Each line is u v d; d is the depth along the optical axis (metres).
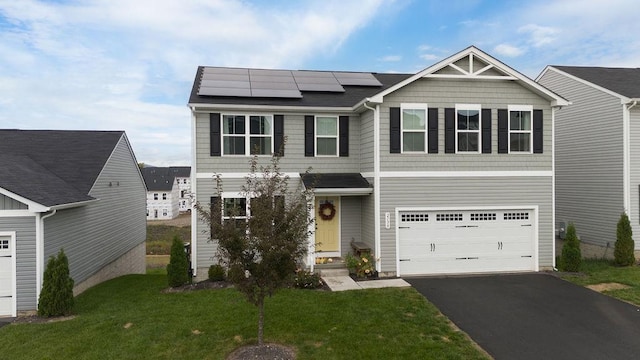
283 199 7.37
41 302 9.57
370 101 12.46
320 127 14.20
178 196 71.62
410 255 12.93
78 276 12.54
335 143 14.31
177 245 12.32
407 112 12.90
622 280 11.84
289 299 10.10
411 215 12.94
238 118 13.54
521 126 13.42
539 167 13.47
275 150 13.75
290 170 13.89
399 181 12.81
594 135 15.68
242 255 6.59
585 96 16.14
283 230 6.70
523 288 11.23
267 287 6.70
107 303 10.77
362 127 14.15
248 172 13.50
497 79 13.20
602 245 15.35
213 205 7.42
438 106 13.01
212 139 13.31
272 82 15.67
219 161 13.38
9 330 8.58
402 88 12.84
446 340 7.65
